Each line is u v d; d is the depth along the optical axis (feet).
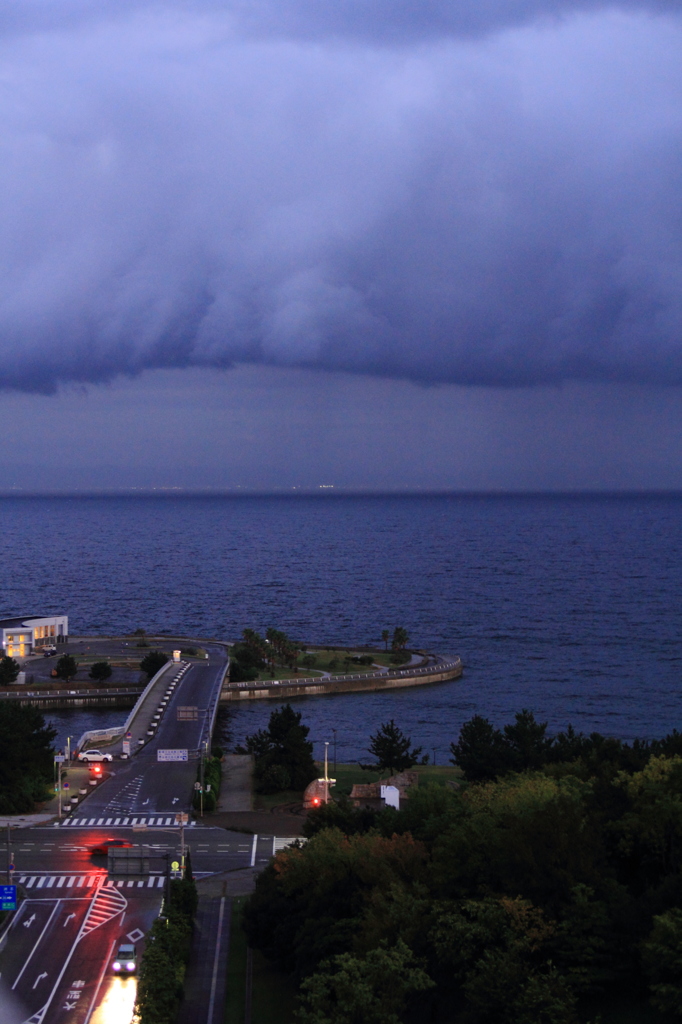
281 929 268.82
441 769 555.69
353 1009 210.79
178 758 517.14
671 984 208.64
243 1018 246.68
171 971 247.70
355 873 272.51
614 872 264.72
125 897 322.75
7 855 364.17
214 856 377.30
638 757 395.96
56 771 488.44
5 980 261.24
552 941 233.35
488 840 257.96
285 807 456.45
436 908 244.01
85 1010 245.65
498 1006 213.66
